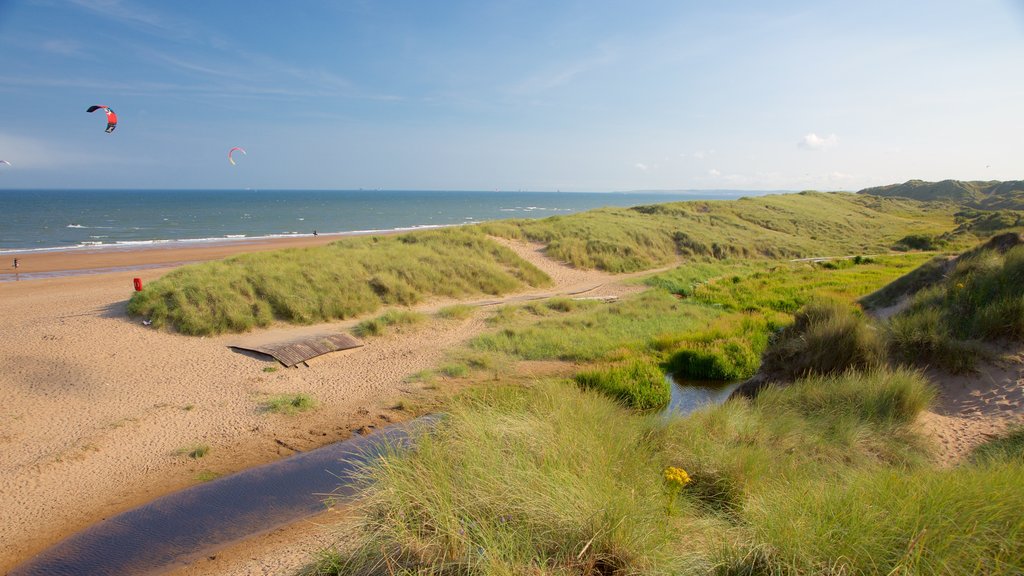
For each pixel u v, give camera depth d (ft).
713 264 101.50
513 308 57.93
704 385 36.83
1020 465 15.31
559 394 25.13
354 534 14.10
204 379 35.22
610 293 73.82
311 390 34.55
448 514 12.53
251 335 44.78
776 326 49.19
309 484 22.45
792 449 20.11
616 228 112.68
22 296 58.54
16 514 20.30
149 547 17.97
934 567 9.73
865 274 77.56
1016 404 22.56
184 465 24.57
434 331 49.55
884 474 14.02
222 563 16.69
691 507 15.58
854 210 199.00
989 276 30.60
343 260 64.64
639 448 19.92
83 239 155.53
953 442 20.84
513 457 15.60
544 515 12.46
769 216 157.48
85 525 19.57
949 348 26.61
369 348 43.91
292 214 324.60
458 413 20.77
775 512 12.21
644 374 35.55
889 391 23.58
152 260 105.70
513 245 94.43
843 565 9.97
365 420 30.01
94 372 34.83
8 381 32.42
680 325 52.26
